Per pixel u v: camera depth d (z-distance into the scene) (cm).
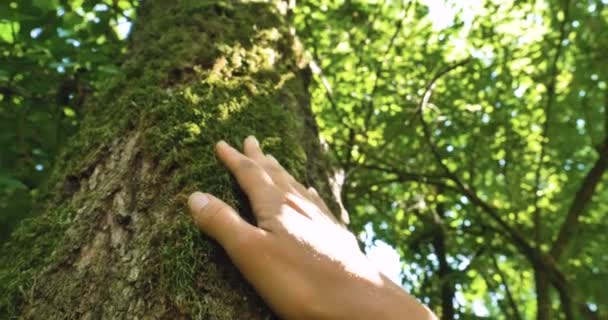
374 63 661
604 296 718
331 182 198
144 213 139
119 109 174
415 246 812
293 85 212
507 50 675
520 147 724
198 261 125
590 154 771
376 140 653
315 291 116
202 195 131
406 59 695
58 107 312
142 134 159
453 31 700
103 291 125
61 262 134
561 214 755
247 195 138
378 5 665
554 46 670
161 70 185
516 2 677
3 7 297
